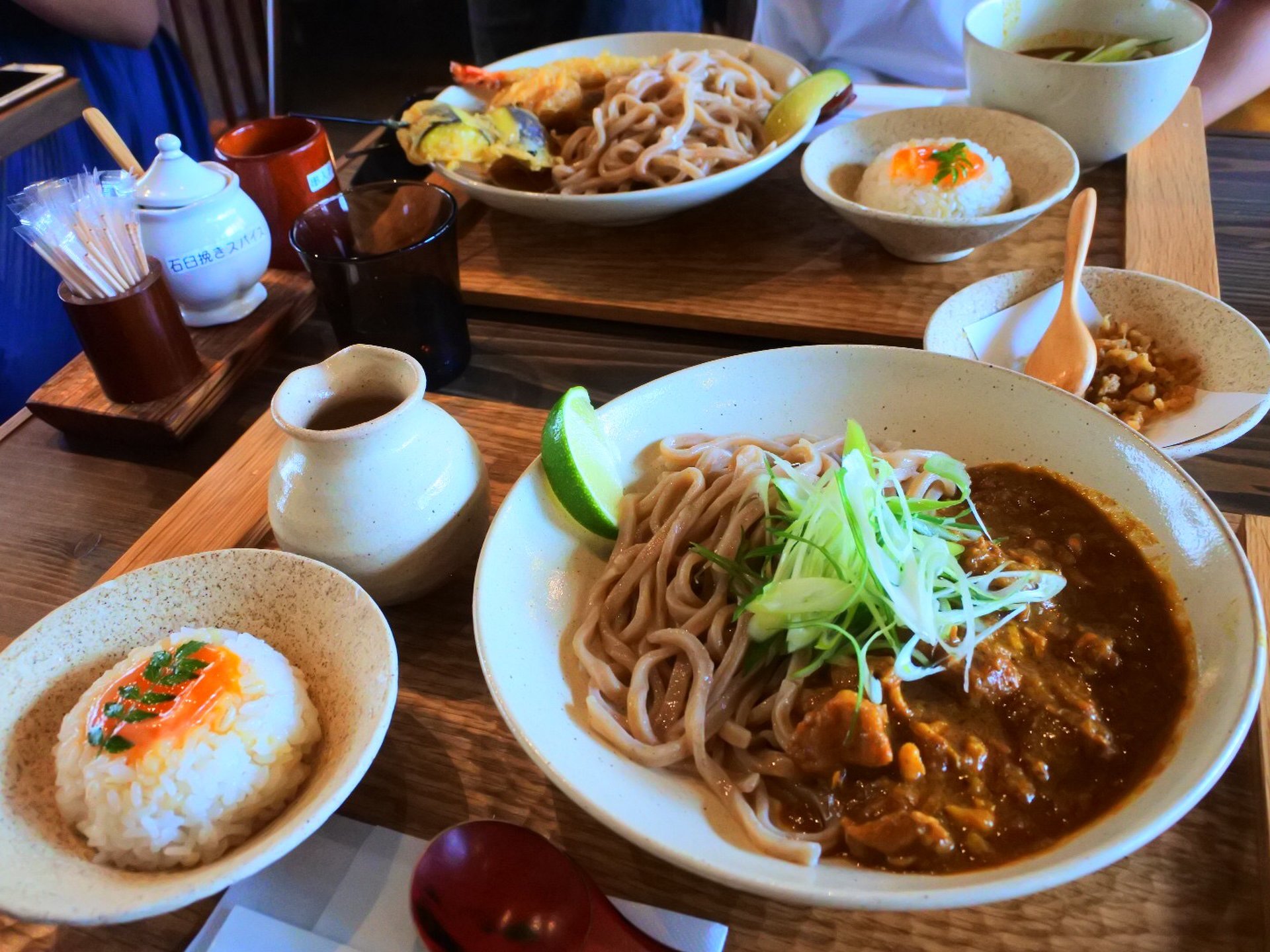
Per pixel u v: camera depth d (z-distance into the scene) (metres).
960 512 0.40
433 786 0.35
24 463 0.51
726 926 0.31
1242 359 0.43
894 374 0.42
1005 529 0.39
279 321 0.57
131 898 0.28
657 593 0.38
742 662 0.36
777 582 0.36
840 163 0.62
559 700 0.34
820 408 0.43
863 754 0.32
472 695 0.38
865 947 0.30
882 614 0.35
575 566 0.39
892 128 0.62
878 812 0.31
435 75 1.32
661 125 0.63
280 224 0.60
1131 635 0.34
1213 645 0.32
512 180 0.65
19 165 0.83
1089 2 0.65
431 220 0.51
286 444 0.38
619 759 0.33
